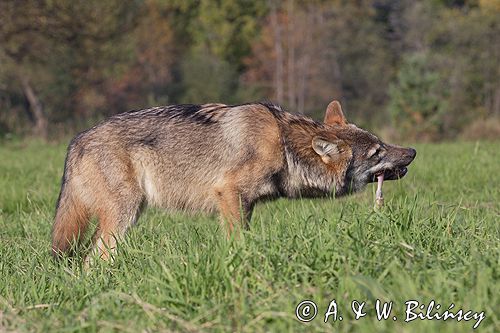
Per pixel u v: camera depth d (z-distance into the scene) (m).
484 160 21.98
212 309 6.78
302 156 10.70
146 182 10.81
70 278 8.39
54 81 62.91
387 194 15.04
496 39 66.88
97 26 49.44
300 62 74.56
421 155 25.39
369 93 74.31
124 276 8.34
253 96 77.62
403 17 76.50
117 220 10.58
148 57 77.88
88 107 67.88
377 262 7.29
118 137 10.66
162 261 7.88
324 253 7.51
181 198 10.84
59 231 10.71
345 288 6.88
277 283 7.14
